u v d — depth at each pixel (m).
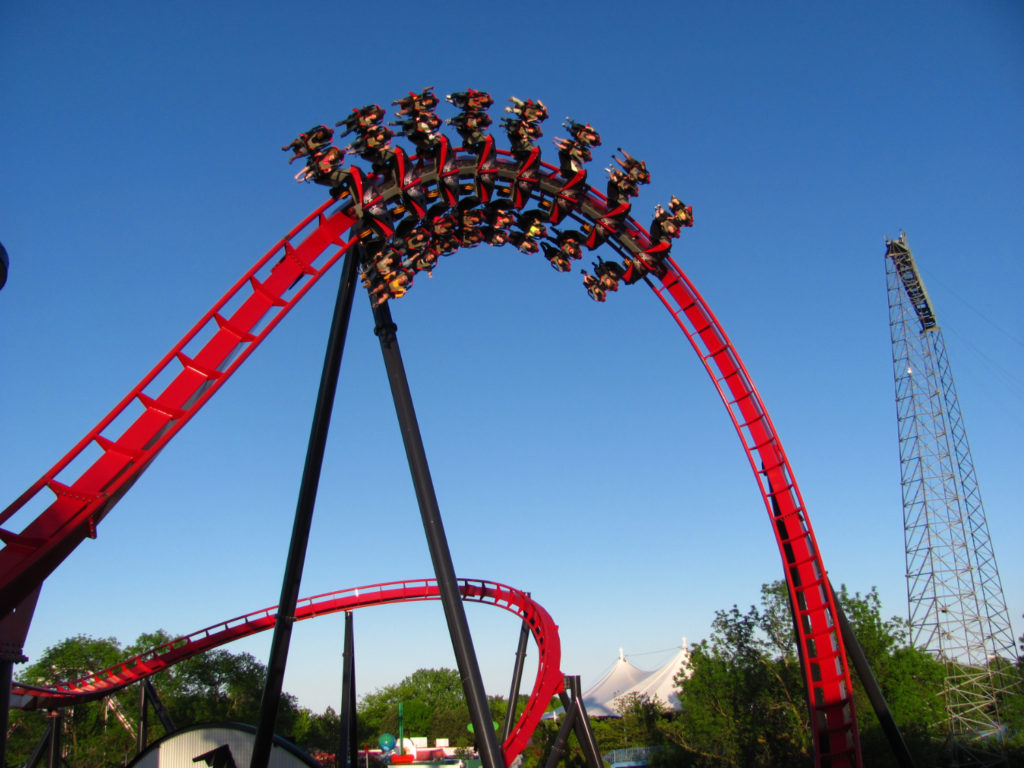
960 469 59.12
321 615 37.59
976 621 54.03
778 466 25.44
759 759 44.06
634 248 24.66
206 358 19.53
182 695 77.00
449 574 21.50
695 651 48.44
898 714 42.22
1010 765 45.75
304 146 21.02
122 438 18.17
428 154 22.20
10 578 15.52
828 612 24.23
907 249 66.31
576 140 23.20
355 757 33.81
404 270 22.33
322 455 23.05
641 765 59.12
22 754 72.56
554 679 29.88
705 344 26.39
